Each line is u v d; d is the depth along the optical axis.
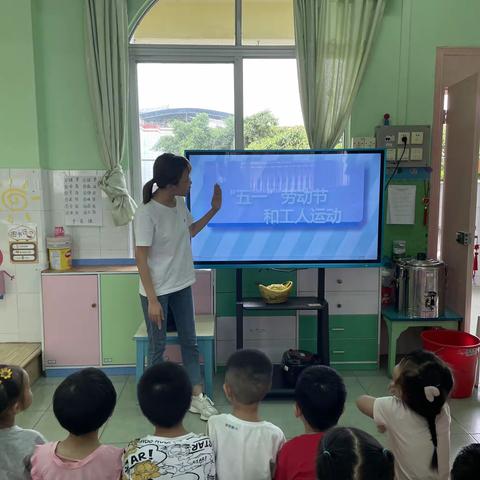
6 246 3.52
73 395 1.46
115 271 3.47
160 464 1.40
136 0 3.54
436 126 3.66
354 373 3.56
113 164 3.54
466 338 3.31
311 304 3.21
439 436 1.69
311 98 3.50
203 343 3.10
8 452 1.54
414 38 3.58
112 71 3.47
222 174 3.27
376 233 3.33
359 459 1.09
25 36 3.40
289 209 3.30
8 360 3.27
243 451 1.53
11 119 3.45
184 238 2.90
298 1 3.45
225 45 3.66
